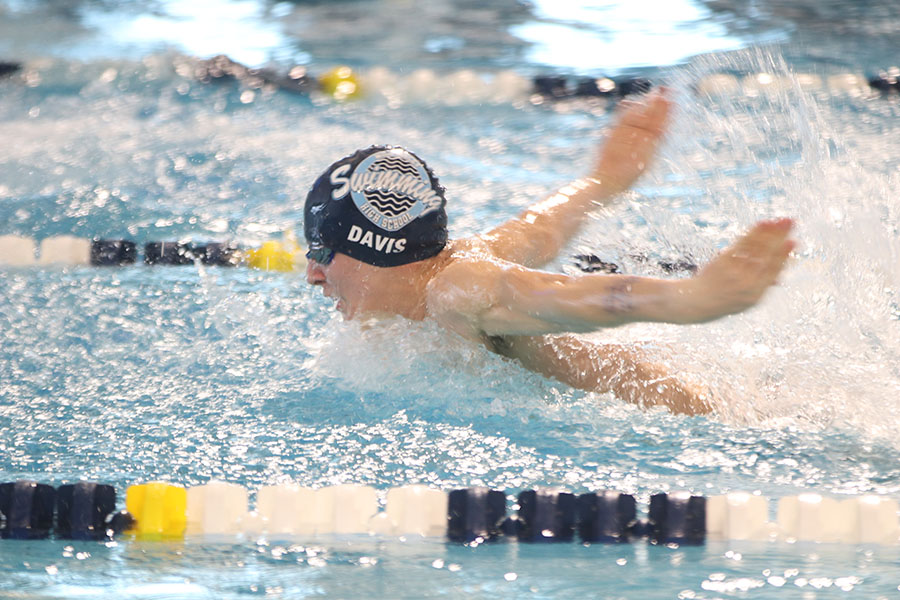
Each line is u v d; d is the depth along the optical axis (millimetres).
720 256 7523
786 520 6867
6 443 8141
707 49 26844
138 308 11938
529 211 10781
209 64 26516
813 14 30359
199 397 9266
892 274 10492
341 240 9344
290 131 21312
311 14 32812
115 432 8398
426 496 7004
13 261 13820
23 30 29766
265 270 13773
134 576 6039
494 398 9078
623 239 11758
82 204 15930
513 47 28422
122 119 21750
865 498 6934
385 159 9344
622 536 6797
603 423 8688
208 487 7047
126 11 32688
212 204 16219
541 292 8328
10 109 22328
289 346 10633
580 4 33375
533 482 7449
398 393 9195
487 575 6090
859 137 19031
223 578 6016
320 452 8000
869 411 8844
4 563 6230
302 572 6141
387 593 5766
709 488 7359
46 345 10672
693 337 9734
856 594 5766
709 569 6191
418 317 9367
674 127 11719
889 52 25703
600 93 24359
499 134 21438
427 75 25469
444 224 9484
